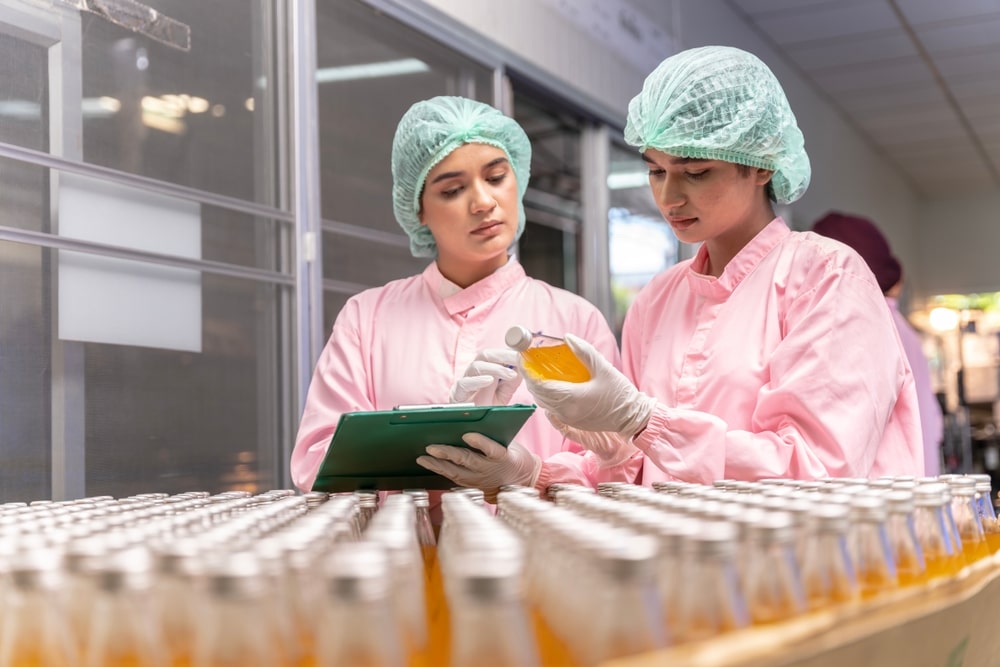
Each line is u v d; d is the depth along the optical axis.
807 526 0.92
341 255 3.14
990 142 9.61
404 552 0.80
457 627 0.68
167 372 2.51
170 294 2.53
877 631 0.86
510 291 2.10
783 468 1.58
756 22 6.63
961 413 8.00
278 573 0.75
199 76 2.66
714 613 0.78
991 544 1.35
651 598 0.71
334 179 3.12
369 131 3.29
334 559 0.70
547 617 0.87
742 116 1.73
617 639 0.69
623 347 2.10
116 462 2.35
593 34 4.65
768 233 1.85
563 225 4.59
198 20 2.67
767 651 0.73
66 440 2.23
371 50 3.30
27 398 2.15
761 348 1.76
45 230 2.21
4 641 0.77
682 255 5.78
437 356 2.04
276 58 2.94
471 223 2.00
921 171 10.77
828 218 3.74
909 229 11.41
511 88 4.09
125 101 2.43
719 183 1.77
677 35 5.59
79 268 2.29
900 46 7.05
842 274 1.71
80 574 0.77
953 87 7.94
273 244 2.88
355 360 2.05
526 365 1.66
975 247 11.81
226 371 2.69
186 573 0.76
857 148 9.27
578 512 1.07
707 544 0.78
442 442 1.58
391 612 0.69
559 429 1.80
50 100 2.24
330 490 1.69
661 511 0.98
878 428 1.66
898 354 1.75
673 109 1.73
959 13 6.46
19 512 1.25
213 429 2.64
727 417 1.76
